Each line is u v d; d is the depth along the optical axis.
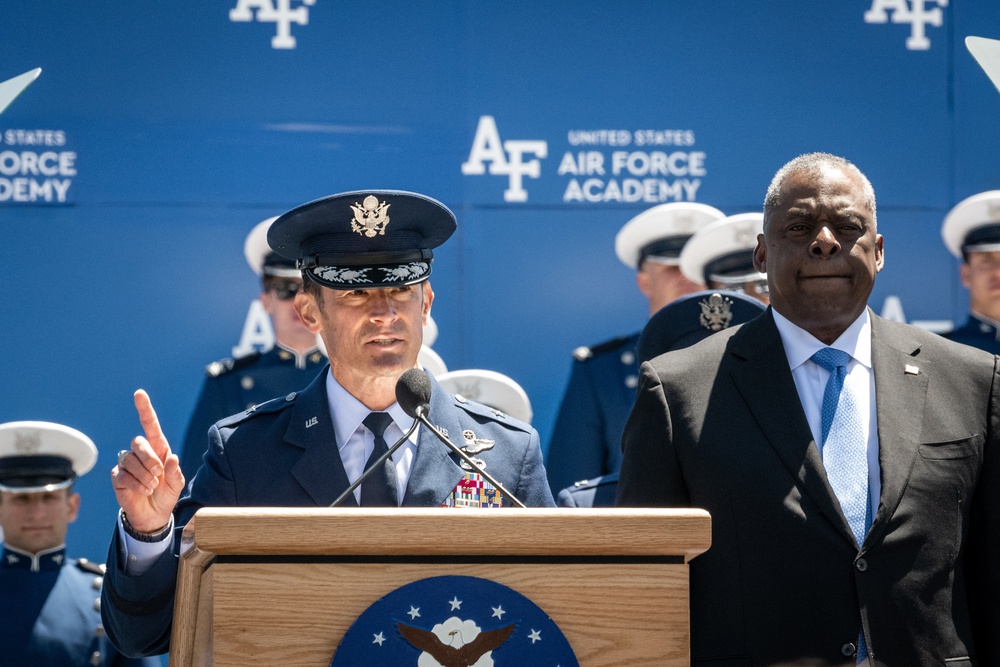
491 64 15.58
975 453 8.58
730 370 8.98
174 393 15.16
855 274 8.83
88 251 15.09
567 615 6.75
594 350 15.62
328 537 6.60
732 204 15.77
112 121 15.17
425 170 15.49
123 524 8.90
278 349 15.35
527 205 15.62
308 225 10.19
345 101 15.45
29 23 15.09
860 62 15.82
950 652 8.20
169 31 15.28
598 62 15.68
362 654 6.59
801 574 8.26
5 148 15.00
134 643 9.23
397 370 10.05
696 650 8.37
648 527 6.75
